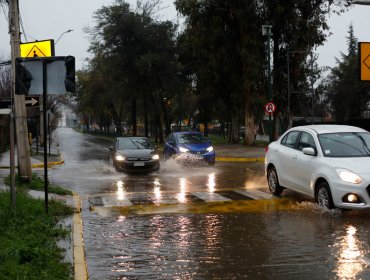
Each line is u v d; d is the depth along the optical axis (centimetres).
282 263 631
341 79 5897
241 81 3584
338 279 561
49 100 6475
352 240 743
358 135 1055
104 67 5391
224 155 2720
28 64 873
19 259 576
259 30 3425
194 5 3559
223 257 664
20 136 1315
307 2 3438
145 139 2006
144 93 4922
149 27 4616
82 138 7938
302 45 3450
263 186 1409
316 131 1075
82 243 717
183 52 4134
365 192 896
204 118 4638
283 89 3578
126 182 1570
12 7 1288
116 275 590
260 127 7338
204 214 977
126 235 803
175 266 625
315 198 1005
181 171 1922
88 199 1199
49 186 1303
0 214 792
